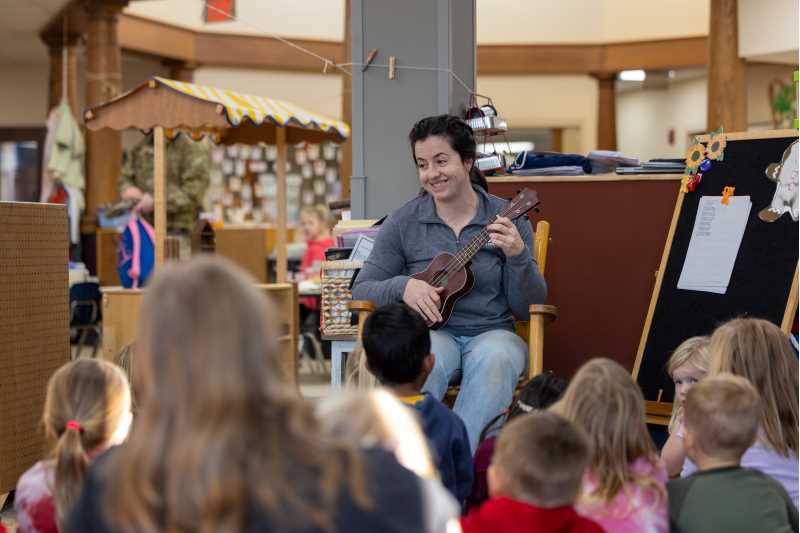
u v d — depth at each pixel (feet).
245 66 45.34
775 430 9.33
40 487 8.09
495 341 12.26
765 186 14.23
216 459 4.65
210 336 4.78
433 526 5.08
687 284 14.70
